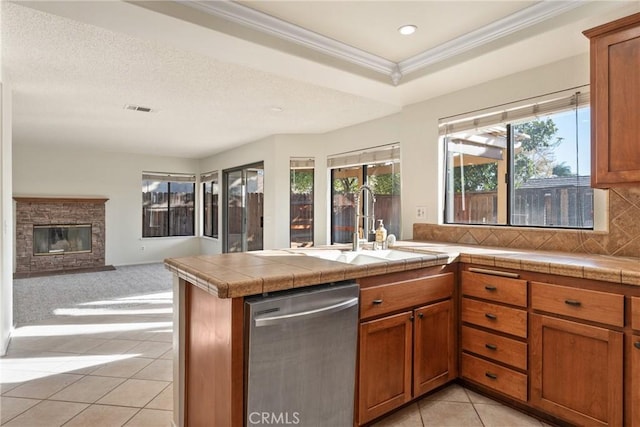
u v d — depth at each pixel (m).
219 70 3.13
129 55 2.82
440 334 2.37
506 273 2.21
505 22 2.35
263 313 1.53
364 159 4.96
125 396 2.40
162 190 8.13
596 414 1.85
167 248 8.16
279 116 4.65
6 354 3.07
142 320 3.99
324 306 1.73
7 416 2.16
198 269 1.76
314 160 5.67
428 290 2.28
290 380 1.62
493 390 2.29
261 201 6.24
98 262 7.36
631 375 1.75
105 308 4.45
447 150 3.41
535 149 2.82
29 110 4.34
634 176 1.95
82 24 2.35
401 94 3.33
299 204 5.76
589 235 2.42
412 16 2.32
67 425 2.08
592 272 1.85
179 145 6.73
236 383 1.50
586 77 2.48
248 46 2.34
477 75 2.89
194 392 1.87
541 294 2.06
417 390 2.22
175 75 3.24
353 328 1.85
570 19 2.11
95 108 4.27
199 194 8.50
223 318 1.56
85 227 7.27
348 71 2.79
